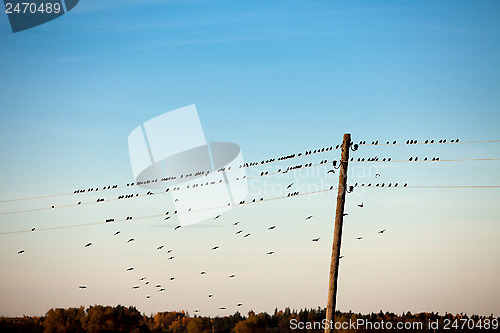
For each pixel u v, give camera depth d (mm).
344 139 37188
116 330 74375
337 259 36375
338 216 36625
